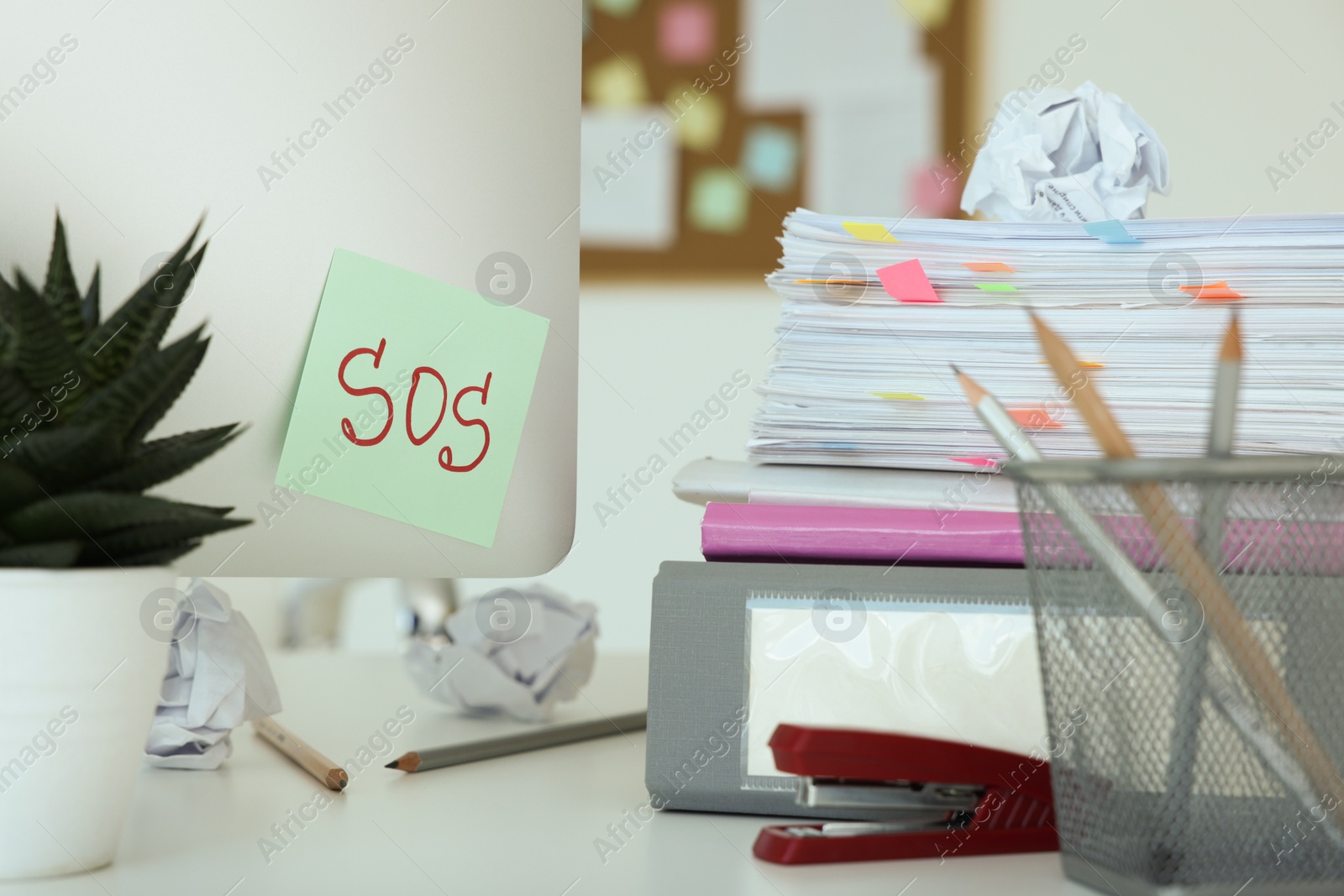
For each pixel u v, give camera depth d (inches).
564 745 30.0
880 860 19.1
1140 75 98.7
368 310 23.4
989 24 100.6
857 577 21.8
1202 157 98.4
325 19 22.9
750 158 104.0
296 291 22.9
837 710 21.3
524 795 23.9
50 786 17.2
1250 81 97.6
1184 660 15.9
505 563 25.3
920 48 101.6
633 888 17.4
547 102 25.2
